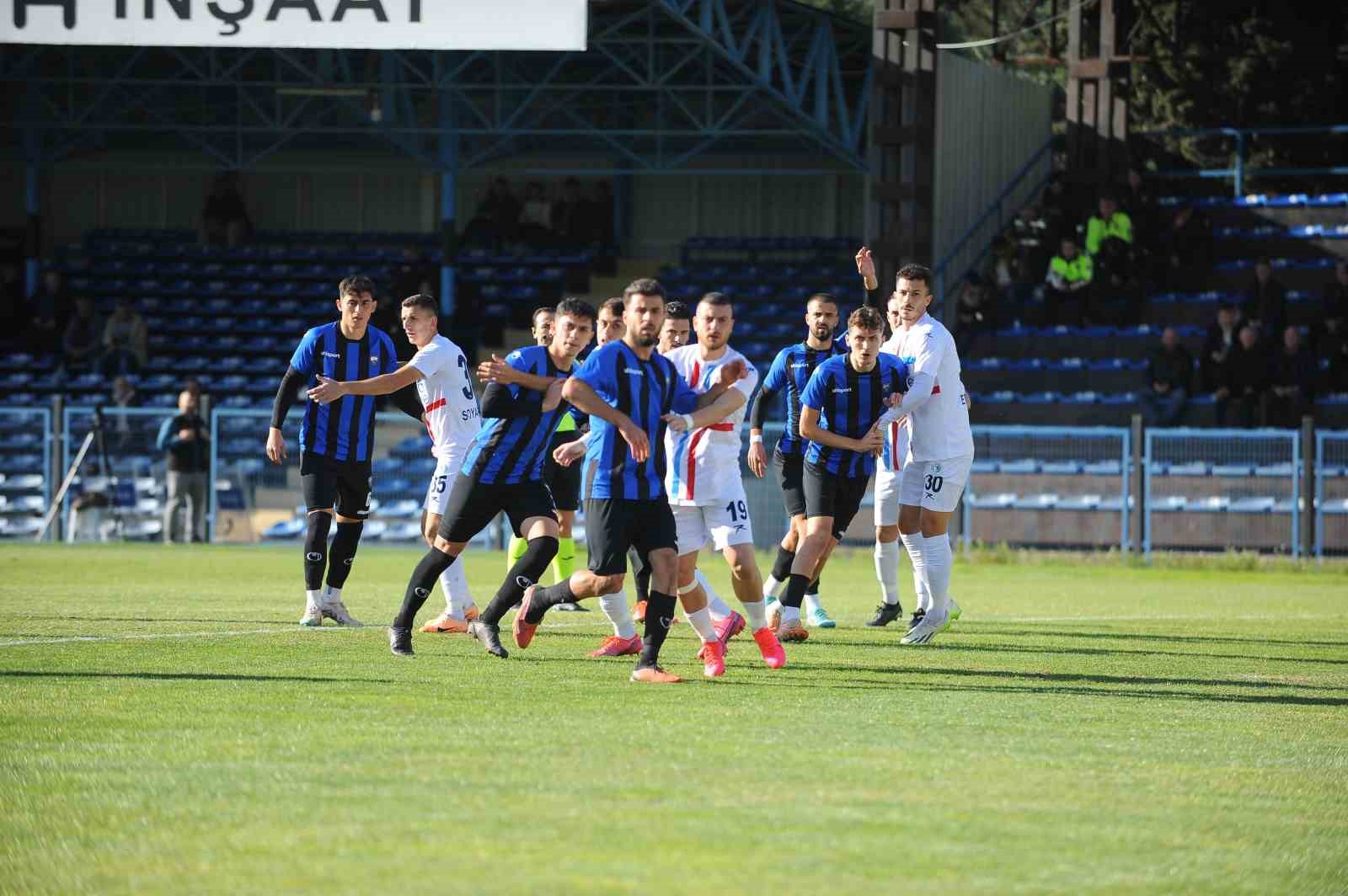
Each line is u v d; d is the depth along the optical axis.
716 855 14.95
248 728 21.09
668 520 25.86
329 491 34.59
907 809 16.97
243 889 13.71
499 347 104.00
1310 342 81.38
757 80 86.94
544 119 112.56
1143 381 85.38
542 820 16.17
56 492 72.94
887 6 80.94
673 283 104.50
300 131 98.38
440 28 76.12
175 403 96.19
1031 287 94.69
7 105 106.12
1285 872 14.98
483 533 70.06
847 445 31.69
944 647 32.84
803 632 33.19
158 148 119.56
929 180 81.44
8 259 117.06
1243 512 67.00
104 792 17.27
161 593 44.00
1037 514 68.88
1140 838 16.08
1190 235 93.38
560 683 25.62
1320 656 32.12
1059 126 117.06
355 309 34.44
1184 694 26.17
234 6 75.38
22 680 25.27
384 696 23.84
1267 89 120.94
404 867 14.41
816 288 103.81
